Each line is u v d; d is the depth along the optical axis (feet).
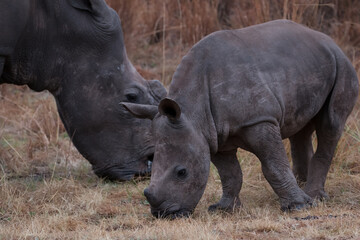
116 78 51.57
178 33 89.35
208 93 39.88
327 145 44.57
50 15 49.73
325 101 44.19
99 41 50.85
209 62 40.24
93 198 47.60
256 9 72.49
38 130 67.97
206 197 46.98
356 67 69.21
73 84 51.13
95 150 52.39
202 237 34.73
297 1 72.90
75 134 52.21
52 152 62.34
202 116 39.60
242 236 35.76
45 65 50.55
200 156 38.83
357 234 34.83
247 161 53.57
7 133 67.05
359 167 52.60
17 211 45.19
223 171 42.88
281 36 42.57
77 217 43.11
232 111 39.63
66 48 50.57
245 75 39.93
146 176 53.57
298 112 42.09
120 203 47.14
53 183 51.62
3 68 49.96
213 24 84.89
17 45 48.98
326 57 43.42
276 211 41.75
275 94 40.29
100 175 53.42
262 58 40.83
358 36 80.84
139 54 86.94
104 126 51.96
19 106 69.67
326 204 43.50
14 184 52.47
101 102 51.47
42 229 39.22
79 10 50.47
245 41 41.37
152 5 91.61
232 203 42.91
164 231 35.96
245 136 40.11
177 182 38.34
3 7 46.42
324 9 83.05
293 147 48.16
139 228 39.11
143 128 52.60
